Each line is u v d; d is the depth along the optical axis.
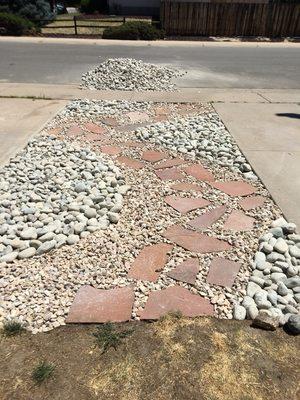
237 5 17.44
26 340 2.17
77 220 3.29
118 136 5.32
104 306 2.40
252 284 2.59
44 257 2.86
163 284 2.59
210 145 4.96
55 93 7.62
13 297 2.46
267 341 2.18
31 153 4.64
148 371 1.99
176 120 6.00
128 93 7.64
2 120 5.87
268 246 2.93
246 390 1.89
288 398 1.86
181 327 2.25
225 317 2.35
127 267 2.74
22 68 10.21
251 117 6.21
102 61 11.36
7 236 3.07
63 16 23.67
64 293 2.50
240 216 3.41
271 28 18.22
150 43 15.54
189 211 3.48
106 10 25.48
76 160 4.45
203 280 2.64
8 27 16.80
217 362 2.04
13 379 1.94
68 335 2.20
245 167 4.30
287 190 3.85
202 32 18.03
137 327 2.26
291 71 10.58
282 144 5.06
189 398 1.85
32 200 3.58
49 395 1.86
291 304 2.44
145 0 23.72
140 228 3.22
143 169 4.32
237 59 12.39
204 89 8.20
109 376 1.96
